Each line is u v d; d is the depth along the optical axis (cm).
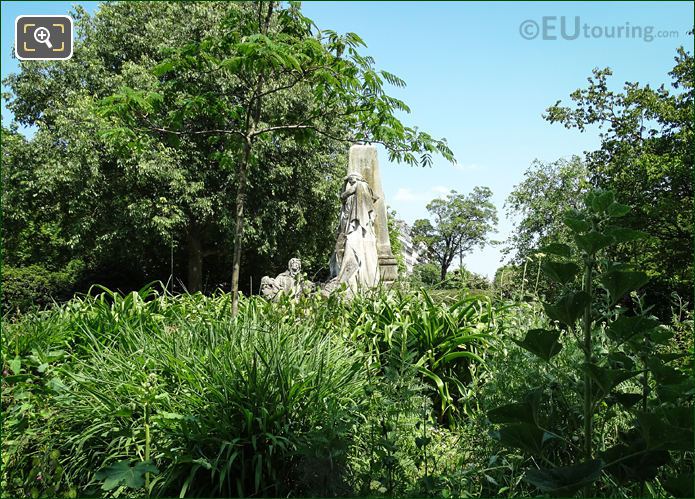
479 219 5659
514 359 352
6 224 1967
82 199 1820
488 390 359
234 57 404
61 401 345
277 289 924
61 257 2262
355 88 521
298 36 483
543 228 2698
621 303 311
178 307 553
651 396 294
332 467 277
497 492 274
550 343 173
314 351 378
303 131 558
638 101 1841
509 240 2803
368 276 941
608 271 173
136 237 1911
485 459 311
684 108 1677
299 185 2067
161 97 477
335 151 2200
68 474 318
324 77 475
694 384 188
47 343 422
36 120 2053
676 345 356
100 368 366
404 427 327
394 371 345
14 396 340
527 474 159
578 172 2595
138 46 1952
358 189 1006
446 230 5541
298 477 296
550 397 290
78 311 490
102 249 1923
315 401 324
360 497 263
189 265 2161
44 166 1764
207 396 319
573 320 174
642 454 165
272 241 2084
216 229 2109
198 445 294
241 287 2500
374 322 529
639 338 182
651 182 1586
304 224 2114
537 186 2780
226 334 387
